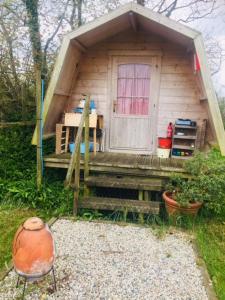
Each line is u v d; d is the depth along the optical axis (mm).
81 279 2717
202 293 2574
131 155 5496
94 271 2854
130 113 5711
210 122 4910
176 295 2537
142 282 2705
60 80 4871
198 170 4125
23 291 2404
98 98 5715
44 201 4414
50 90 4727
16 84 6035
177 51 5328
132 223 3986
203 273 2865
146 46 5402
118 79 5633
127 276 2791
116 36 5453
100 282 2684
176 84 5430
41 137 4652
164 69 5434
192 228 3869
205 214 4199
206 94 4414
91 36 4910
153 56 5430
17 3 6555
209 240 3674
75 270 2859
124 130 5730
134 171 4621
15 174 5051
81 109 5523
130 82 5609
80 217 4090
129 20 4777
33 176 4941
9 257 3158
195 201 3977
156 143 5641
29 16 6859
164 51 5367
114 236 3613
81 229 3779
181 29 4289
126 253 3217
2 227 3869
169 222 4035
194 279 2771
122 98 5688
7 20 6141
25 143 5676
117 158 5121
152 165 4605
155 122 5594
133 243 3447
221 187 3836
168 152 5320
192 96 5406
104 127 5770
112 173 4734
